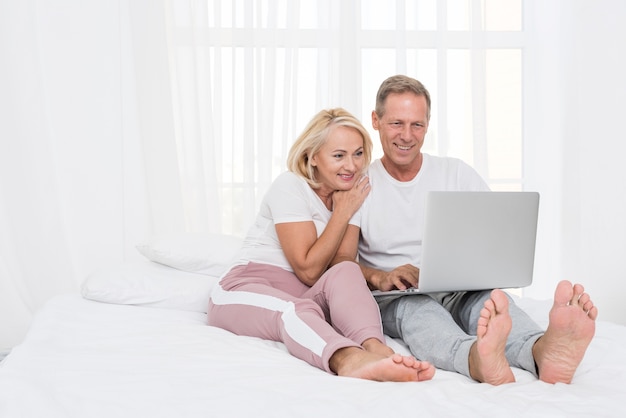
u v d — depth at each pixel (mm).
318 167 2057
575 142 3670
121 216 3342
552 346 1414
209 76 3375
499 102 3717
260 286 1873
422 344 1638
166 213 3348
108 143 3330
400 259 2066
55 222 3311
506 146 3727
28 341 1720
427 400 1212
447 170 2139
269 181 3424
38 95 3289
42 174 3299
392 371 1357
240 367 1463
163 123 3338
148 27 3326
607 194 3666
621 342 1713
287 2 3422
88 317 2021
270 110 3424
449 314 1738
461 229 1669
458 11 3633
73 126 3312
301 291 2041
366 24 3561
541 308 2203
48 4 3279
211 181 3383
